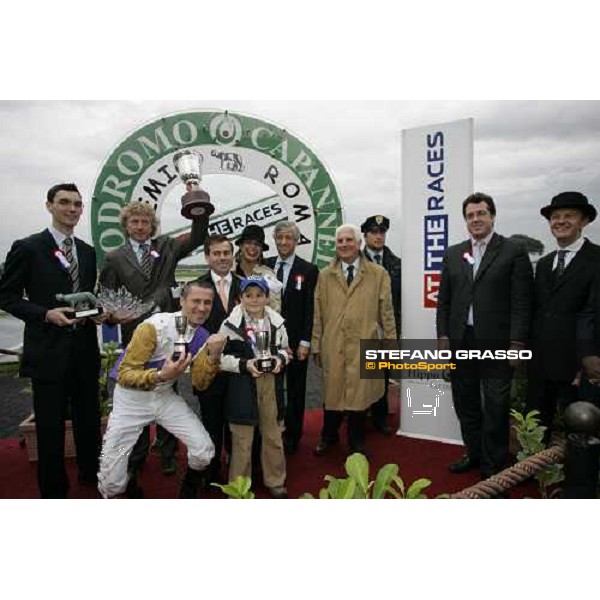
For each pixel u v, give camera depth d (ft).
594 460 6.09
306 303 11.50
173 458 10.75
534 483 10.01
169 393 8.79
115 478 8.38
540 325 10.14
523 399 12.05
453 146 11.59
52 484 9.02
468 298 10.02
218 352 8.29
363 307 10.98
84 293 8.62
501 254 9.72
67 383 9.11
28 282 8.75
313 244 16.42
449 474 10.62
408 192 12.21
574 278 9.72
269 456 9.52
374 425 13.73
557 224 9.80
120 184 15.47
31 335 8.75
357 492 5.35
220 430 9.85
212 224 16.06
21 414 14.24
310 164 16.19
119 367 8.27
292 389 11.68
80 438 9.90
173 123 15.55
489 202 9.79
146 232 10.21
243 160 15.92
